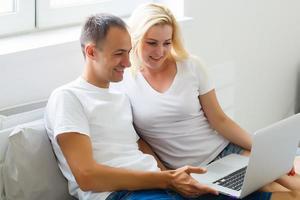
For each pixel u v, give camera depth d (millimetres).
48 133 2092
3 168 2037
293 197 2076
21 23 2484
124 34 2037
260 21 3396
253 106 3525
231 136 2352
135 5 2916
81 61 2467
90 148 1972
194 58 2342
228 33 3191
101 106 2074
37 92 2324
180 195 2018
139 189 1991
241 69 3350
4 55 2137
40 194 2074
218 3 3074
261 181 2021
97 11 2762
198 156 2312
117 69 2059
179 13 2904
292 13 3654
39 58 2291
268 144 1942
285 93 3789
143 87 2268
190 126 2311
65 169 2096
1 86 2197
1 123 2086
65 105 1997
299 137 2129
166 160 2326
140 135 2338
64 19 2635
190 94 2287
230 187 2037
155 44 2211
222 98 3223
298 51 3814
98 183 1935
